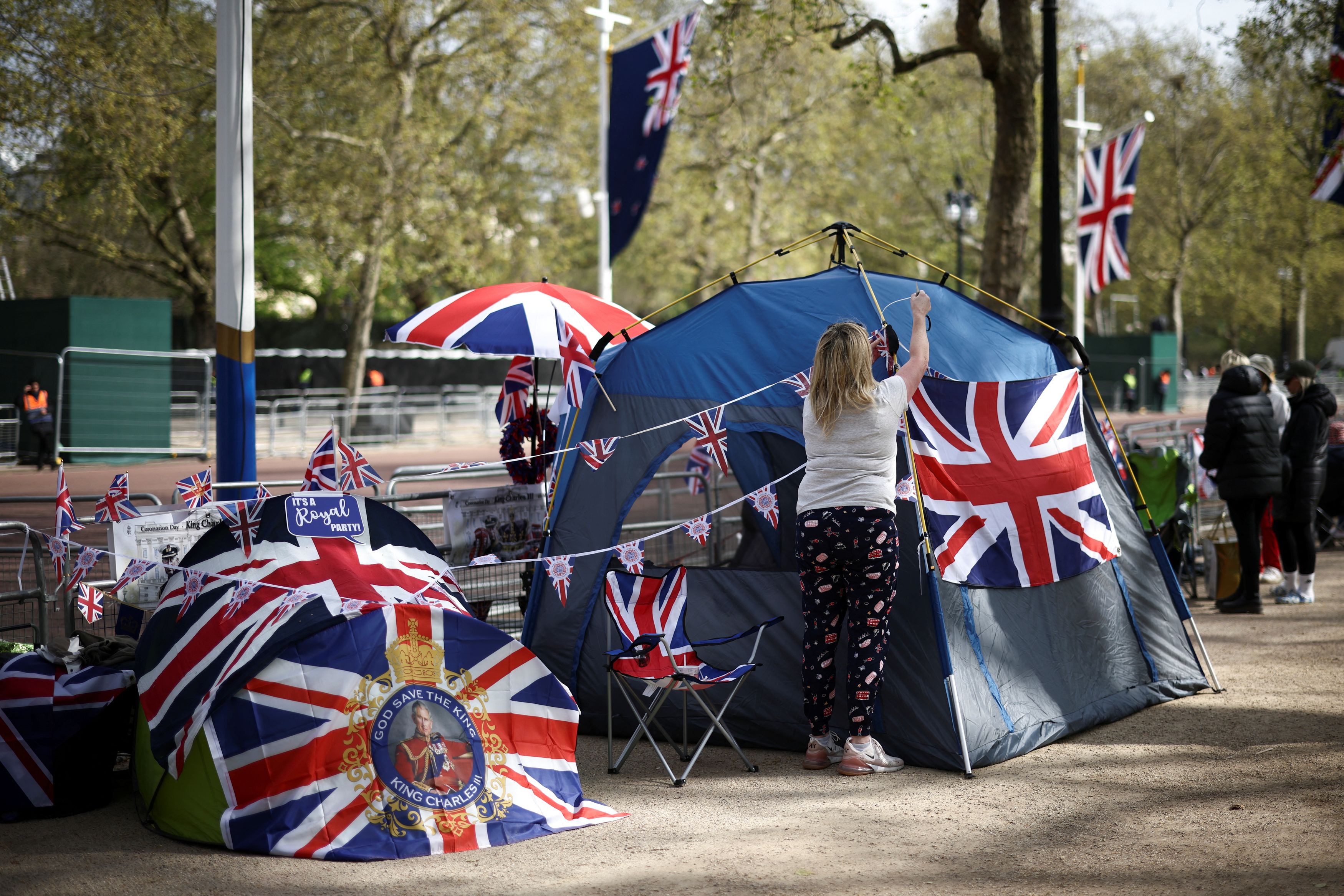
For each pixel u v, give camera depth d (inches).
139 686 193.3
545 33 1151.6
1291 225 1731.1
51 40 856.3
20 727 193.8
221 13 310.0
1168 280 2047.2
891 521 212.1
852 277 259.3
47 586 295.3
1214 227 1911.9
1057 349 277.4
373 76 1099.9
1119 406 1788.9
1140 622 267.0
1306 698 259.9
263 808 176.7
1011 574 237.5
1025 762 219.9
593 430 263.4
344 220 1078.4
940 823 186.1
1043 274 487.5
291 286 1707.7
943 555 225.9
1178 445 571.8
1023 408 249.0
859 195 1715.1
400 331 292.7
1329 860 164.1
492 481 727.7
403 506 377.4
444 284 1352.1
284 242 1470.2
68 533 221.1
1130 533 274.5
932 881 159.9
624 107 642.8
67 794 196.2
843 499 210.1
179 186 1177.4
